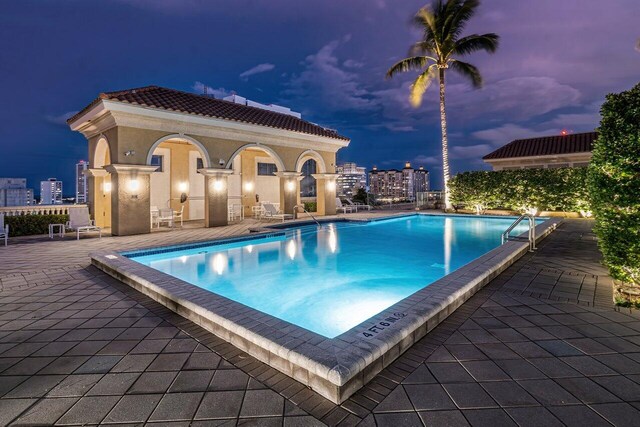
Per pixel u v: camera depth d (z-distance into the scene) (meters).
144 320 3.64
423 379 2.42
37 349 2.96
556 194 14.27
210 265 7.32
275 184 20.67
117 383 2.42
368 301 5.14
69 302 4.25
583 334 3.11
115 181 10.59
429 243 10.05
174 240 9.66
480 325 3.33
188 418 2.04
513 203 15.38
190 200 16.92
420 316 3.06
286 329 2.86
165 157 15.98
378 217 14.67
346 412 2.08
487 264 5.05
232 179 18.17
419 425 1.95
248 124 13.50
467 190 16.73
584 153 18.59
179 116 11.55
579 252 6.84
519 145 22.28
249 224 14.14
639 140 3.75
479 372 2.50
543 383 2.35
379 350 2.48
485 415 2.03
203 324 3.42
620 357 2.69
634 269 3.87
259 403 2.18
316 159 17.44
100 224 12.88
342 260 7.90
